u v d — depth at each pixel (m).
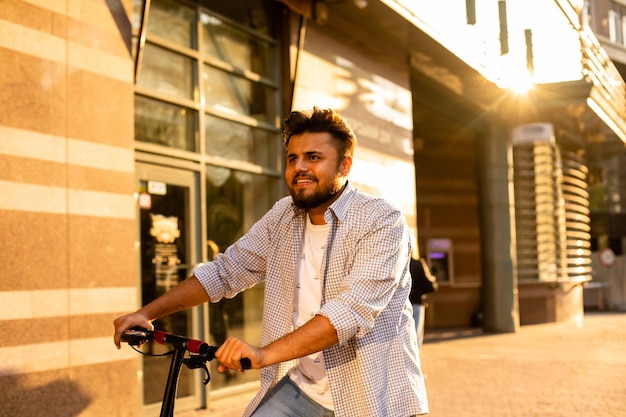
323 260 3.09
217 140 8.95
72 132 6.56
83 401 6.51
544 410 8.12
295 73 10.05
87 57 6.74
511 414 7.91
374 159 11.86
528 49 13.95
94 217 6.71
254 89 9.60
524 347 14.74
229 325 9.09
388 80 12.39
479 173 18.53
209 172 8.80
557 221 21.38
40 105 6.31
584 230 24.28
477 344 15.53
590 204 36.94
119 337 3.11
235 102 9.27
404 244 3.06
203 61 8.71
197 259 8.43
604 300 28.95
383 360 3.05
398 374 3.08
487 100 16.20
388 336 3.08
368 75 11.82
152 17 8.03
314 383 3.24
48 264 6.29
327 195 3.04
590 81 15.54
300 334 2.81
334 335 2.83
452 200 21.33
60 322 6.36
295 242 3.20
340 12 10.88
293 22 10.09
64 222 6.45
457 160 21.47
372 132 11.87
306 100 10.32
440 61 13.20
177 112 8.34
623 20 28.84
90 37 6.78
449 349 14.58
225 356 2.72
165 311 3.30
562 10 14.95
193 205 8.45
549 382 10.11
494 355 13.39
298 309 3.21
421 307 8.12
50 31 6.43
